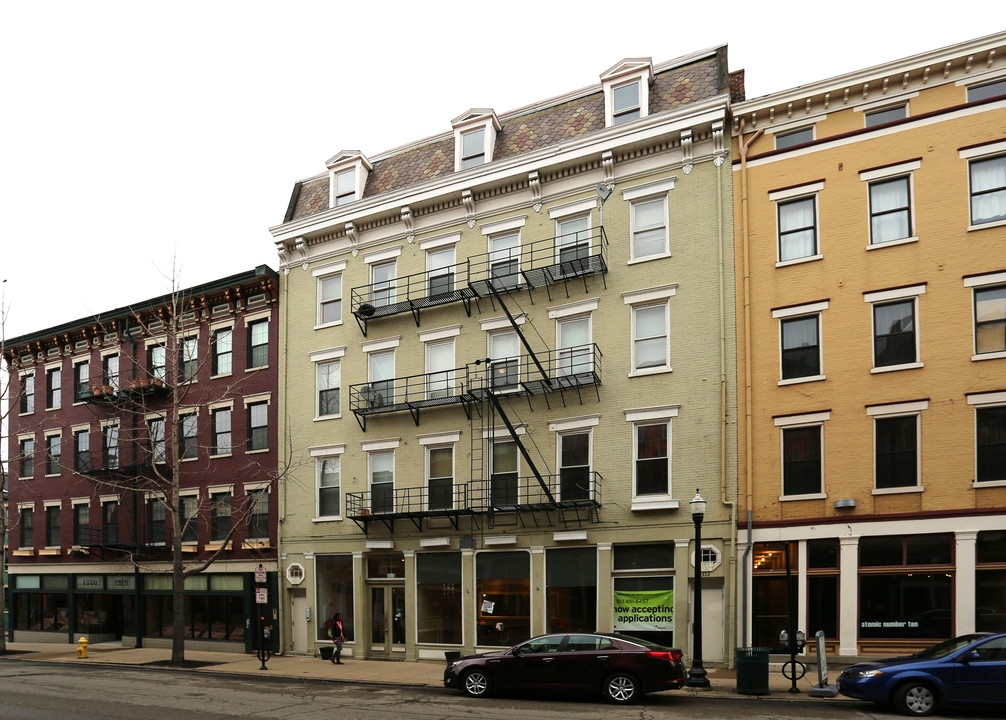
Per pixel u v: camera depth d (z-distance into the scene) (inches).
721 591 815.7
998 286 745.0
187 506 1216.8
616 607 863.7
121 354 1332.4
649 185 911.7
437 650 960.9
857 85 822.5
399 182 1116.5
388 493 1031.6
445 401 973.8
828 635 767.7
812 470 800.3
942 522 732.0
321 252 1144.8
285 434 1122.7
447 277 1034.1
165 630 1234.0
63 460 1403.8
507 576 934.4
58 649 1225.4
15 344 1482.5
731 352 847.1
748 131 875.4
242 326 1202.0
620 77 956.6
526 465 933.2
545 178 978.1
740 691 649.6
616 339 905.5
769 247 848.3
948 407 745.6
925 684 543.2
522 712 569.3
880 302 791.1
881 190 809.5
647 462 874.1
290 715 562.9
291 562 1087.0
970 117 772.0
